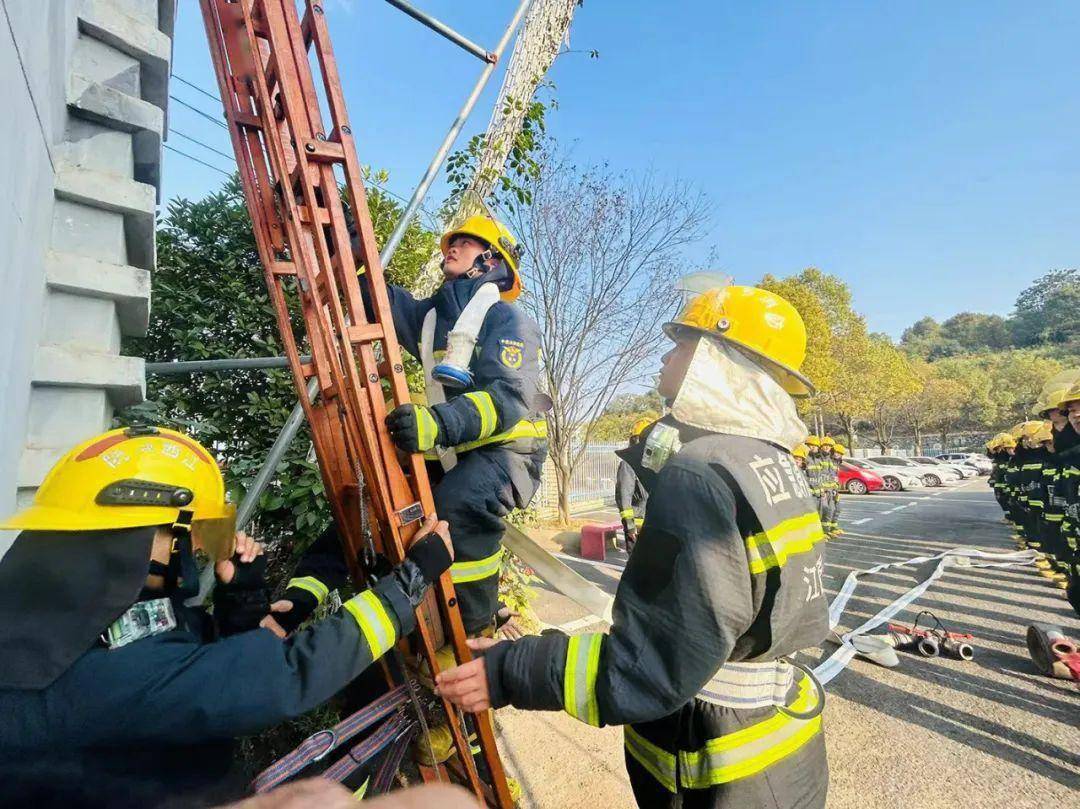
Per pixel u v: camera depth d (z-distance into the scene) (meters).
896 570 8.28
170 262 3.63
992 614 6.15
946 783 3.05
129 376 2.01
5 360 1.32
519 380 1.71
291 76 1.42
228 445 3.57
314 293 1.47
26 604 0.95
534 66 4.85
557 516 12.60
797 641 1.39
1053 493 6.70
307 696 1.14
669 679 1.20
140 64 2.21
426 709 1.89
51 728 0.92
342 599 2.48
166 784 1.05
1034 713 3.85
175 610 1.22
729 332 1.54
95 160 2.02
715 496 1.27
